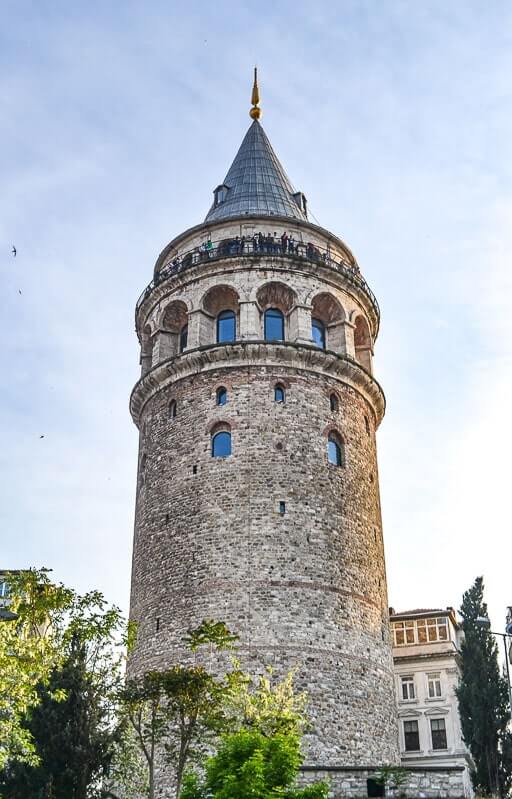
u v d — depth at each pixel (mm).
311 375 50156
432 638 69312
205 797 32625
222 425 48500
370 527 49188
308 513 46500
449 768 37312
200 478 47344
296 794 31016
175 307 53438
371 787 37312
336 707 42844
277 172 59844
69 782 34406
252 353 49500
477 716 56312
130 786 40656
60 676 35594
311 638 43719
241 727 35312
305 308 51250
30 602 36812
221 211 57406
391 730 45094
